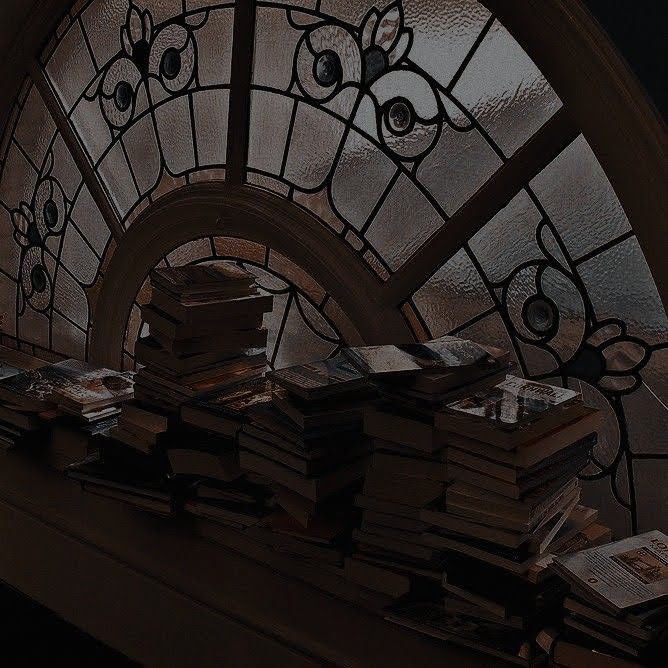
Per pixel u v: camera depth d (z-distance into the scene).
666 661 1.57
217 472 2.14
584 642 1.64
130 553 2.30
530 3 1.80
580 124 1.80
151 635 2.27
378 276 2.27
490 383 1.87
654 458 1.92
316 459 1.94
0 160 3.08
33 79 2.87
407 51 2.12
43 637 2.61
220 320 2.25
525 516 1.70
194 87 2.50
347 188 2.28
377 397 2.03
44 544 2.50
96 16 2.68
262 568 2.16
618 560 1.70
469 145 2.07
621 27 1.70
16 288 3.17
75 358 3.03
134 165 2.71
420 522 1.85
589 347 1.97
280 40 2.31
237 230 2.47
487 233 2.07
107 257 2.86
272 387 2.29
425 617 1.82
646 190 1.75
